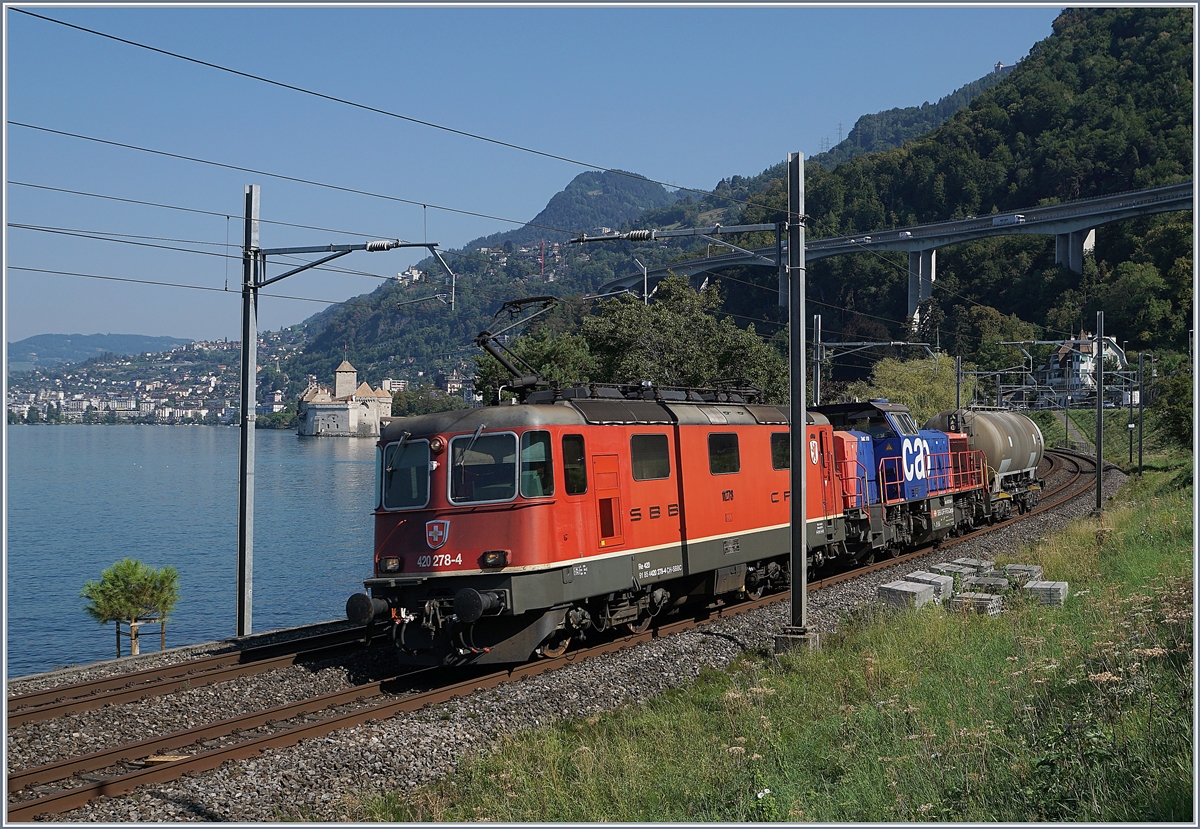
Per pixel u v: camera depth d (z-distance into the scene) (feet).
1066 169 478.18
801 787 29.84
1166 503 102.68
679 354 116.88
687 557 56.18
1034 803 25.98
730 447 61.52
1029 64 585.22
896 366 232.94
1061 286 407.44
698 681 46.06
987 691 36.50
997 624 50.42
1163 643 37.40
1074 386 338.13
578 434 49.37
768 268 476.95
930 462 92.07
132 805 29.89
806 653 48.67
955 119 564.30
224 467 433.48
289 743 36.04
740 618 57.62
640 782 31.68
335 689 45.47
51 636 121.70
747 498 62.59
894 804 27.22
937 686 39.09
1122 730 29.14
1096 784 26.11
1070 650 40.98
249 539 61.26
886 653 45.32
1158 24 515.91
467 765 34.30
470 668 49.24
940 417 110.01
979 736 30.12
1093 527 89.04
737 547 61.21
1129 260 406.62
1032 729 31.35
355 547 186.50
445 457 47.88
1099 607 49.24
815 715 38.17
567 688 42.91
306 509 249.14
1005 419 121.60
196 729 37.24
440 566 46.96
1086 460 215.72
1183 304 347.36
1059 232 349.61
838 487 74.90
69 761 33.65
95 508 268.21
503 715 39.60
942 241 371.76
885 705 36.55
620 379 112.78
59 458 527.40
